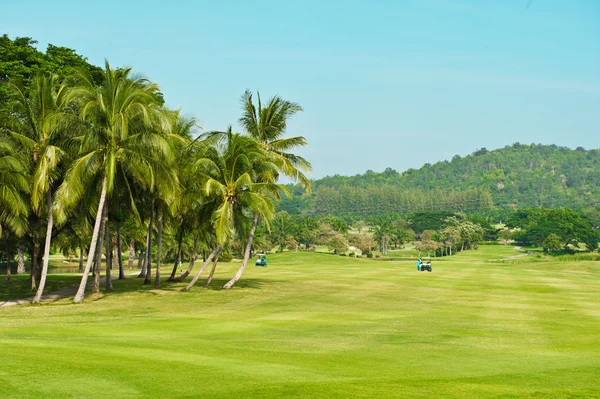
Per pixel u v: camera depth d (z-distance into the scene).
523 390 12.45
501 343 20.20
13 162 34.94
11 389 11.05
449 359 16.67
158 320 26.27
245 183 40.88
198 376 12.88
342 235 183.12
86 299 38.41
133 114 36.75
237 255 125.75
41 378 11.99
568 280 58.41
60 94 37.38
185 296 40.31
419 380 13.34
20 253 78.88
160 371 13.21
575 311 31.70
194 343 18.47
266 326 24.31
